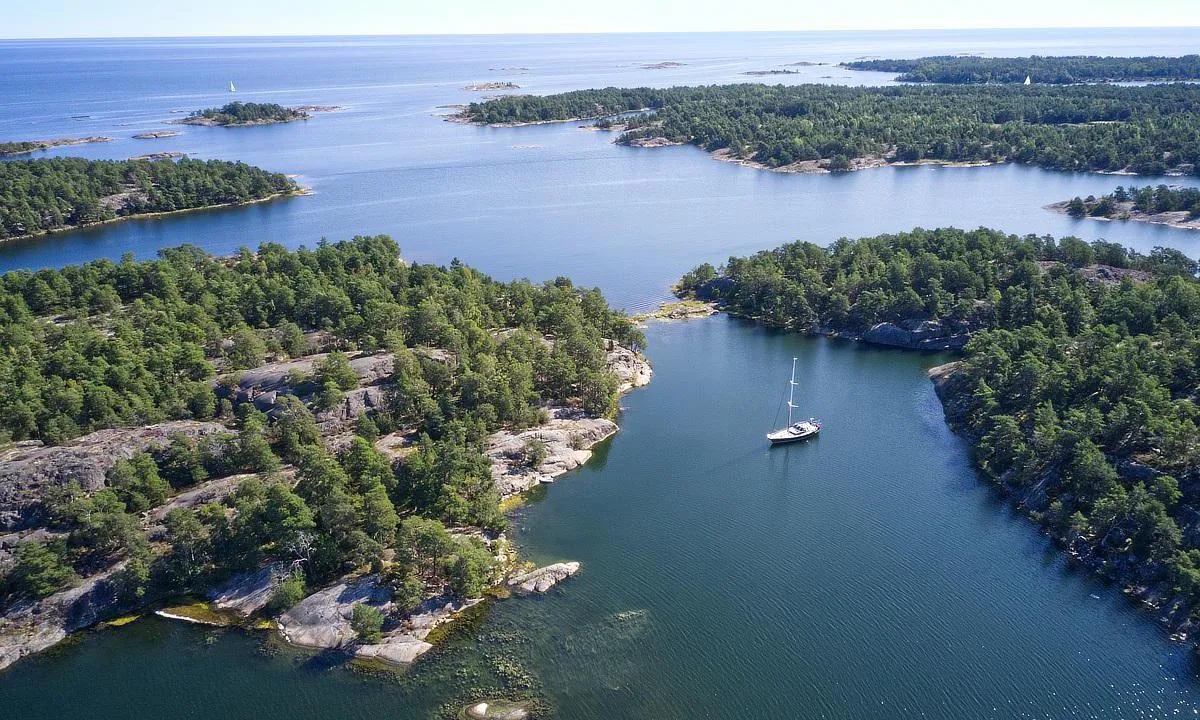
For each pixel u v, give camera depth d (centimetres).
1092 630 12219
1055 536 14312
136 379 17012
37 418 15612
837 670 11600
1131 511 13262
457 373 18700
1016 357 19212
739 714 10869
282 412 16112
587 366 19812
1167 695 10975
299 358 19650
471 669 11462
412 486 14912
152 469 14200
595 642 12019
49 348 19688
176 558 12888
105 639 12050
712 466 17138
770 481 16550
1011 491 15712
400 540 12888
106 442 14725
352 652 11688
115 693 11169
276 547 13325
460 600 12756
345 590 12681
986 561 13900
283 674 11388
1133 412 14650
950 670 11575
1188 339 17575
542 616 12538
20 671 11556
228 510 14025
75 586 12575
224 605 12581
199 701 10994
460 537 13750
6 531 13138
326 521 13300
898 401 19988
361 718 10675
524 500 15825
